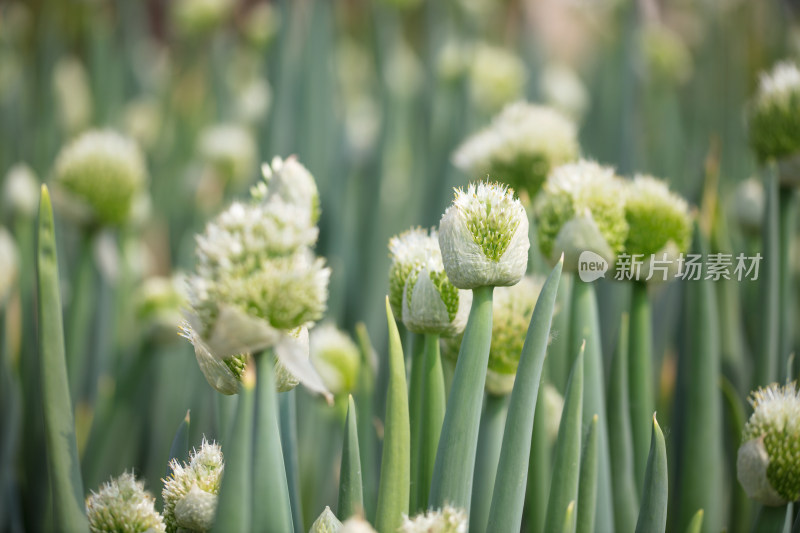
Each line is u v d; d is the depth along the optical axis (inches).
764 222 52.7
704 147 110.0
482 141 55.7
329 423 73.0
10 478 65.0
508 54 161.0
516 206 41.4
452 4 147.1
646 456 49.1
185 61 155.1
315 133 110.7
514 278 41.5
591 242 46.4
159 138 137.5
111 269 83.7
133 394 73.6
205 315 39.4
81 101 151.7
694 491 50.6
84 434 78.2
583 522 44.8
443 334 44.0
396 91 132.3
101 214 69.9
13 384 65.2
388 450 42.6
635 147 104.2
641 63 119.8
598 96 131.4
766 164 53.4
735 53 120.2
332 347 54.8
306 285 39.4
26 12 183.9
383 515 42.7
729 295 55.8
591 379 46.8
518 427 42.0
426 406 44.0
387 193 109.7
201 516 41.5
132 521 42.3
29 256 88.9
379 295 97.0
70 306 71.4
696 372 50.8
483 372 41.8
